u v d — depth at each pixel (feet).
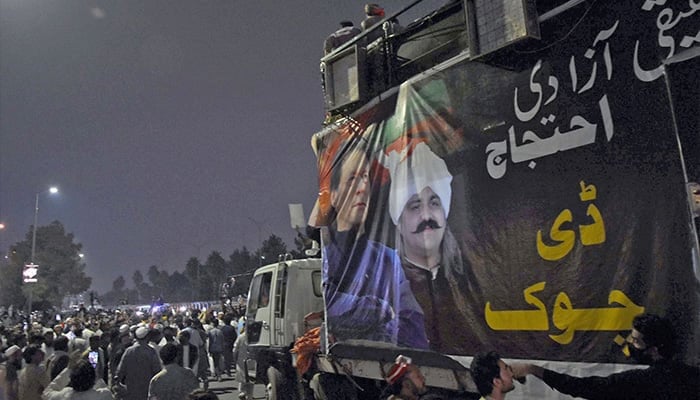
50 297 229.04
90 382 15.33
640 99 10.76
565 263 11.65
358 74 17.95
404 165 16.19
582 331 11.18
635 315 10.35
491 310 13.08
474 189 13.89
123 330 35.83
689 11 10.16
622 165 10.89
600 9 11.66
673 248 9.94
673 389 9.60
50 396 15.39
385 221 16.72
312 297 28.17
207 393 11.87
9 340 36.37
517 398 12.15
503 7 13.07
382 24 17.95
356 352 17.43
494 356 10.01
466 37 15.40
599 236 11.12
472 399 13.58
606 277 10.91
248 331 31.48
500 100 13.50
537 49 12.75
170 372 17.79
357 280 17.69
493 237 13.24
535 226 12.34
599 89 11.46
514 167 12.97
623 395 10.32
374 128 17.60
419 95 15.90
